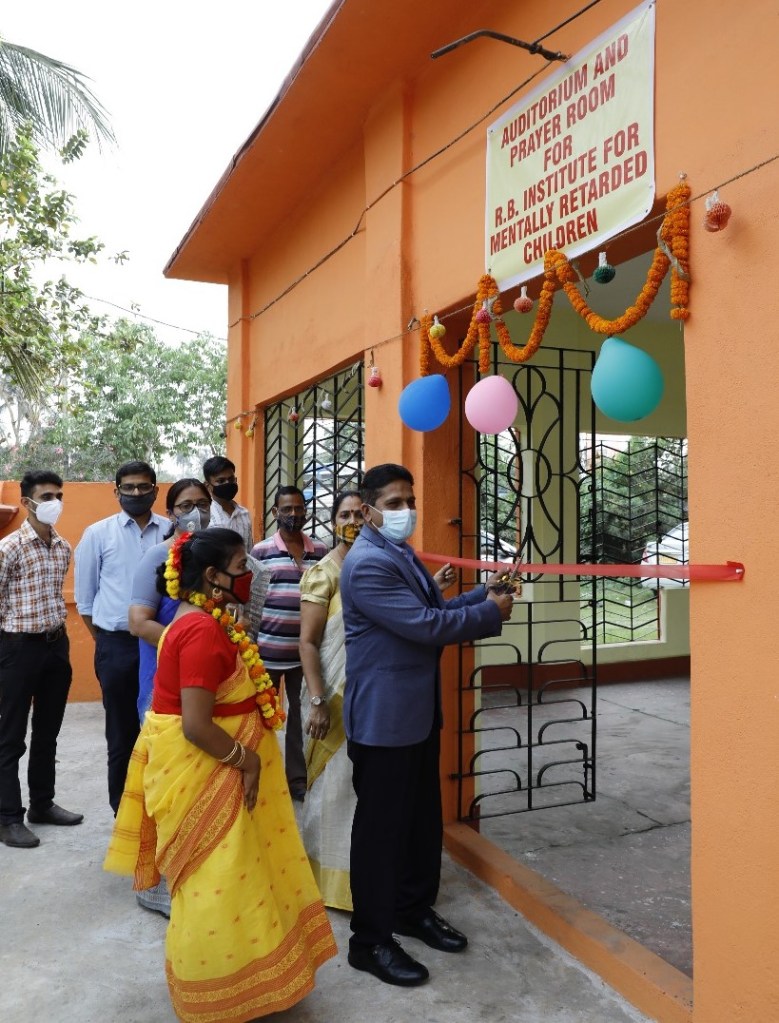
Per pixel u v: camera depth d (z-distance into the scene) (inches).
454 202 128.3
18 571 142.4
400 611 95.6
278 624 155.4
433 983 96.6
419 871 108.3
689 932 107.6
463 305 128.2
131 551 144.3
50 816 148.5
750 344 75.7
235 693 89.6
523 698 250.7
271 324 223.6
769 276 73.7
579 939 101.7
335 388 189.3
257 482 239.3
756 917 74.8
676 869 128.5
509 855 128.0
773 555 73.3
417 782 105.2
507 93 115.1
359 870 99.7
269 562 156.8
